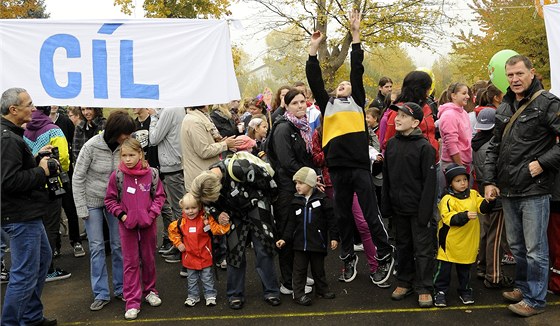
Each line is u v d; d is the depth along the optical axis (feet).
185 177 17.83
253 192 14.79
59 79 14.10
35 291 13.75
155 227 15.53
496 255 15.42
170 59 14.11
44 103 14.08
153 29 14.11
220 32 14.15
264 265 14.94
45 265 13.73
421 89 15.85
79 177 15.08
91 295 16.62
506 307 14.21
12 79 14.06
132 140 14.71
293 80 74.08
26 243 12.75
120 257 15.76
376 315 14.06
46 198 13.28
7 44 14.02
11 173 12.19
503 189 13.61
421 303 14.39
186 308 15.24
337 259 19.10
